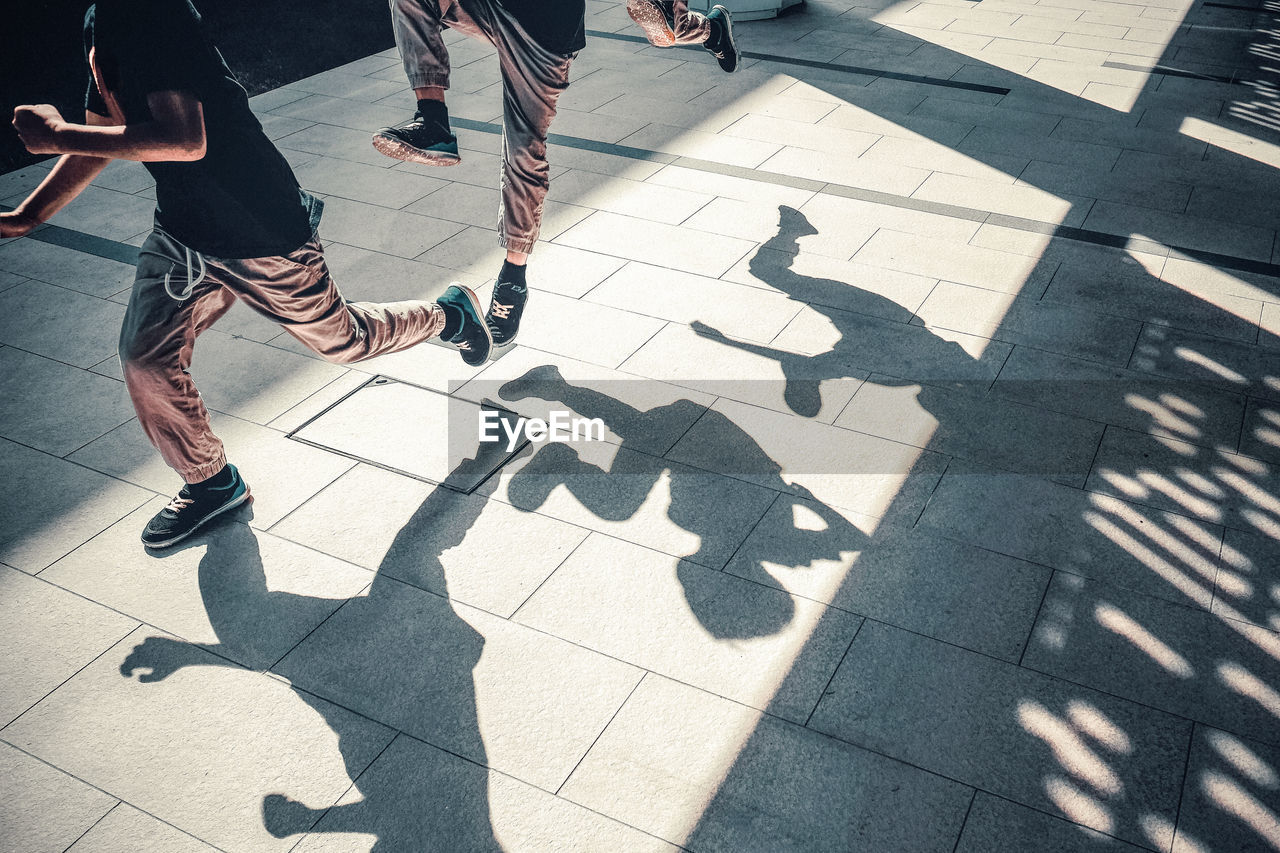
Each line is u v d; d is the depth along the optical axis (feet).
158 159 8.11
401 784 8.18
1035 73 25.52
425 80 10.43
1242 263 16.15
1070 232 17.24
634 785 8.12
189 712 8.86
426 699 8.93
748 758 8.31
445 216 18.21
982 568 10.19
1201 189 18.84
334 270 16.26
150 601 10.06
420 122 10.53
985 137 21.43
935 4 32.58
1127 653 9.20
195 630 9.71
